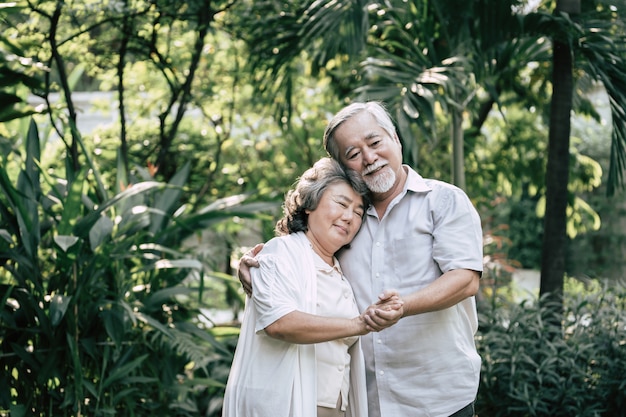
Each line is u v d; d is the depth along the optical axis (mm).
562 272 4395
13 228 3645
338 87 6000
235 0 4926
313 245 2262
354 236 2377
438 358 2270
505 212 10219
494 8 4301
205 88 5715
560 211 4387
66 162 3990
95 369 3680
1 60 3672
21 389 3549
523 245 10547
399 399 2301
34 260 3574
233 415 2164
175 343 3689
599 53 4336
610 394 3889
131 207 4012
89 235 3553
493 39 4391
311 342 2047
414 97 4129
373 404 2352
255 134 6375
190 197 6133
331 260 2311
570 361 3854
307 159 6477
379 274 2316
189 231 4293
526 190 10242
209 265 4863
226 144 6320
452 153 4605
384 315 1993
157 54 5141
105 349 3520
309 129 6484
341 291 2258
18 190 3465
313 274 2188
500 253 6094
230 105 5957
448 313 2283
